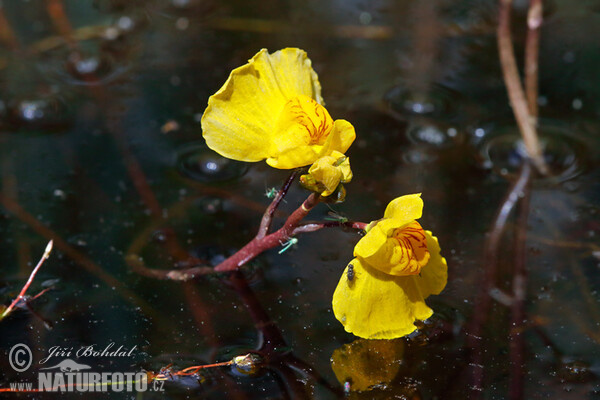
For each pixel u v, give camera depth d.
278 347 0.21
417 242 0.21
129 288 0.22
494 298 0.22
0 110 0.25
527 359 0.21
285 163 0.20
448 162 0.24
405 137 0.25
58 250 0.22
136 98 0.25
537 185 0.24
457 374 0.21
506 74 0.25
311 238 0.23
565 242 0.23
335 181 0.20
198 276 0.22
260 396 0.20
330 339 0.21
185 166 0.24
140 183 0.24
